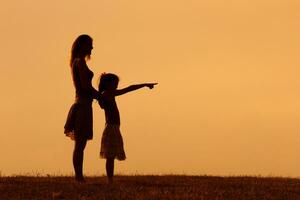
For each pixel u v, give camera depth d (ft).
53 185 107.55
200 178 125.18
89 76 106.63
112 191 103.65
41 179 117.39
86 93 106.93
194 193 104.58
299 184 119.34
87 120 106.83
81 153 108.17
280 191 110.32
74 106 107.14
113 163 109.50
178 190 106.52
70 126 107.76
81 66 105.91
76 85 107.14
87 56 107.86
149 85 109.40
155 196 100.83
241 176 131.03
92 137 107.86
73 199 98.78
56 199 98.68
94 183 108.99
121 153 109.09
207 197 102.22
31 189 104.47
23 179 117.08
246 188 111.34
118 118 109.60
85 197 99.35
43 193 102.22
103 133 109.40
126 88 109.19
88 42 107.65
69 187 105.60
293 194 108.17
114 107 108.99
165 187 108.99
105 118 109.70
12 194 101.50
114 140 108.68
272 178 128.36
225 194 105.19
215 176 129.70
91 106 107.55
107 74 108.99
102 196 100.22
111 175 109.70
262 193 107.45
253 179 125.49
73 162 108.88
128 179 118.93
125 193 102.32
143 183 112.88
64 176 124.06
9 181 113.19
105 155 108.78
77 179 109.19
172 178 123.65
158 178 122.93
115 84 108.78
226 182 117.39
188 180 119.96
